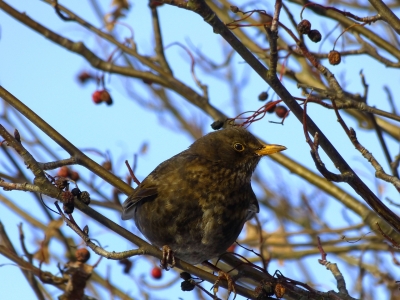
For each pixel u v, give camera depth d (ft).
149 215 35.70
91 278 42.06
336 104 30.45
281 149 37.04
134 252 30.22
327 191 41.96
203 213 35.29
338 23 39.34
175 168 36.11
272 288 31.22
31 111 33.47
